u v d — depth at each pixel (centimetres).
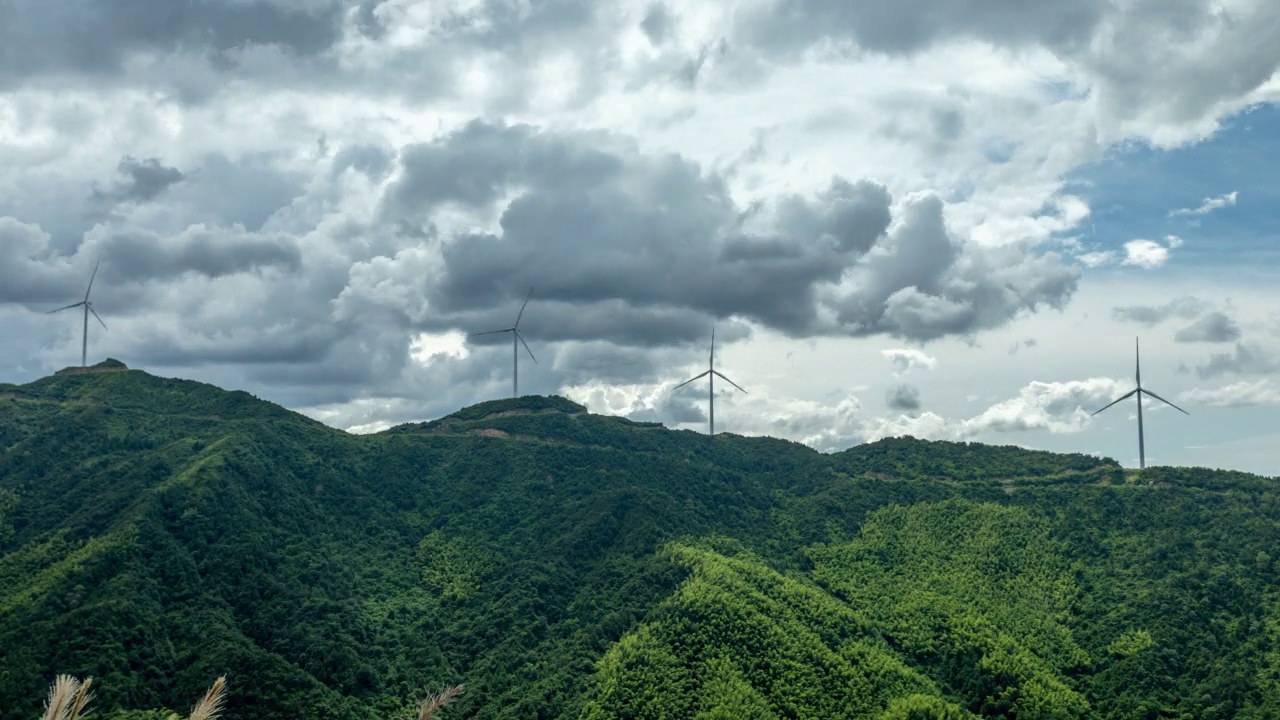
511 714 17150
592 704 16912
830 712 17125
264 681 17100
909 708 17400
